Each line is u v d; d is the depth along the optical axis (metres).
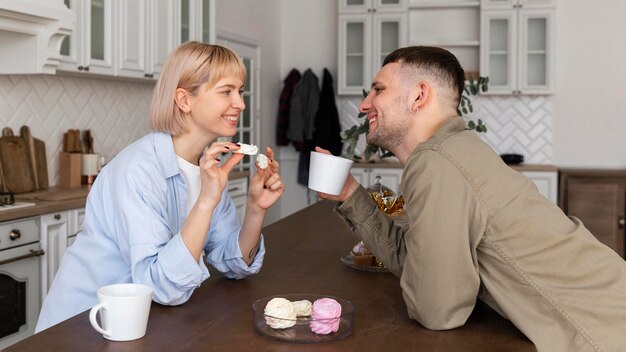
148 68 4.40
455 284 1.33
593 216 6.02
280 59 7.22
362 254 1.81
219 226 1.70
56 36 3.42
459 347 1.23
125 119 4.74
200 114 1.52
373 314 1.42
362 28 6.62
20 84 3.78
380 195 2.04
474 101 6.73
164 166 1.53
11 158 3.63
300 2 7.16
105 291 1.24
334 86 7.07
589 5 6.50
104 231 1.55
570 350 1.29
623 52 6.49
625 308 1.31
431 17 6.80
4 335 3.06
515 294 1.37
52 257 3.34
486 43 6.32
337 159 1.57
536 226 1.35
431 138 1.45
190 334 1.26
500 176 1.40
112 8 4.02
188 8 4.86
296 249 2.06
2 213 3.01
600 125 6.56
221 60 1.50
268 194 1.63
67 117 4.15
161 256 1.38
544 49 6.26
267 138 6.95
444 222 1.34
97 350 1.17
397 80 1.53
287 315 1.25
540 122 6.64
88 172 4.14
